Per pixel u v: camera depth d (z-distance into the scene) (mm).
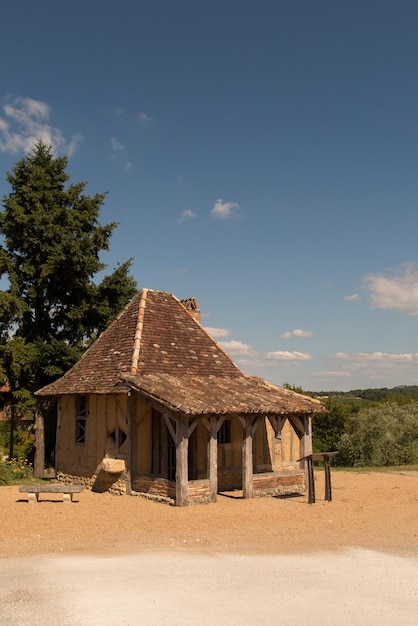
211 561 7738
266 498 13617
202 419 12688
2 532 9422
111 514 11180
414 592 6473
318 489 15508
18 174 21766
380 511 12133
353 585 6715
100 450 14812
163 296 18391
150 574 7062
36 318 21750
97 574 7047
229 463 15250
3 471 16953
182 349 16516
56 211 21109
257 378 17359
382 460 28891
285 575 7086
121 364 15102
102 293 22422
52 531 9594
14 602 5984
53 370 20219
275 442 16469
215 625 5371
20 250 21578
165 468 14328
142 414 14062
